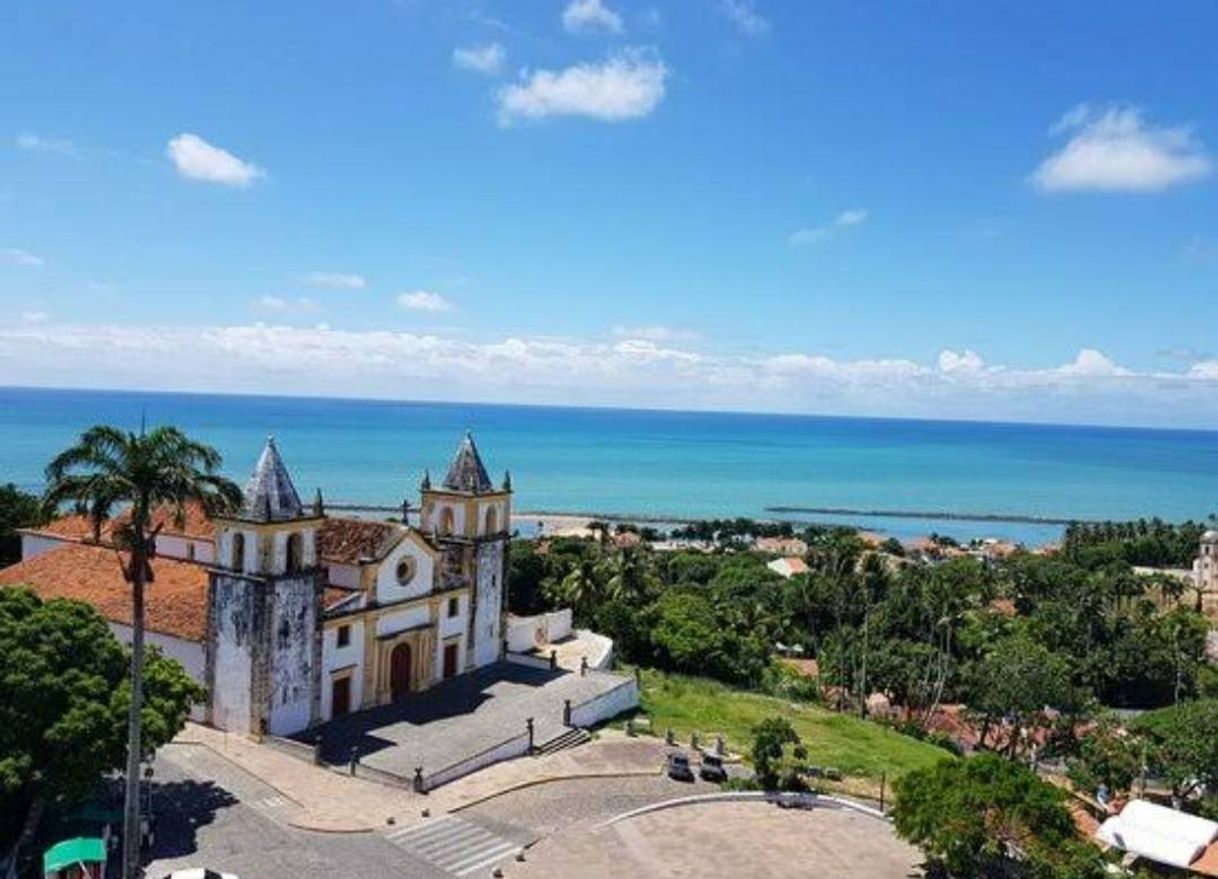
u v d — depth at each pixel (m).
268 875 39.59
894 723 80.31
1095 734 76.69
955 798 41.53
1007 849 42.56
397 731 57.06
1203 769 69.69
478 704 62.62
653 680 78.19
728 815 48.88
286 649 54.66
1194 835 53.50
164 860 40.00
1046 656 83.06
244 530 53.75
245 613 53.81
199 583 61.44
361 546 61.75
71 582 62.97
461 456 70.75
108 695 39.78
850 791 53.91
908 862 44.09
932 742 76.19
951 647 110.19
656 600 95.62
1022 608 141.12
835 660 99.38
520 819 47.25
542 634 80.50
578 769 54.41
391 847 43.09
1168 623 128.62
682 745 59.94
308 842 42.94
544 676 69.19
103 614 58.16
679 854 44.06
